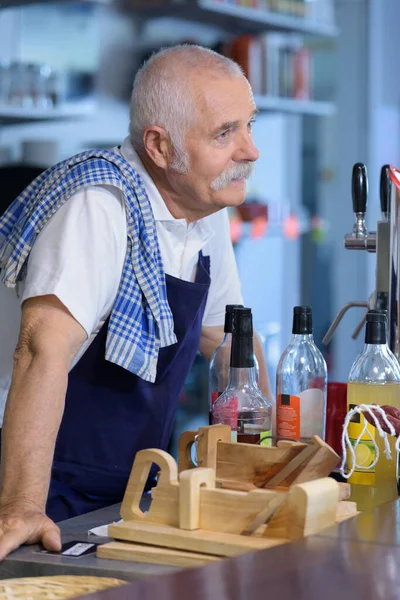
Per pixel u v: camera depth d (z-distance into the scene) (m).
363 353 1.90
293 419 1.91
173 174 2.07
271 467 1.55
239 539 1.36
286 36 5.93
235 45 5.11
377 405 1.75
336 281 6.54
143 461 1.49
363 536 1.28
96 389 2.07
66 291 1.84
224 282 2.50
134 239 1.98
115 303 1.96
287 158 6.25
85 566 1.39
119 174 1.99
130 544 1.43
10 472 1.64
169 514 1.46
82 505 2.03
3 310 2.24
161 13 4.98
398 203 1.96
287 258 6.28
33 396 1.70
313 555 1.19
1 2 4.32
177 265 2.19
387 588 1.06
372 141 6.51
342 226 6.53
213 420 1.79
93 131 4.88
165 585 1.07
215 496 1.41
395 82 6.79
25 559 1.43
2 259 2.06
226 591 1.05
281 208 5.52
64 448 2.08
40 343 1.78
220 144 2.04
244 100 2.05
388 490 1.79
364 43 6.47
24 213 2.04
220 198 2.08
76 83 4.65
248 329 1.75
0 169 3.76
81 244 1.90
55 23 4.63
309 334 1.98
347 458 1.83
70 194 1.94
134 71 5.05
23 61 4.51
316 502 1.34
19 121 4.43
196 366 4.93
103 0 4.48
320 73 6.52
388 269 2.11
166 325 2.02
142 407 2.11
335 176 6.53
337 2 6.50
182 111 2.01
